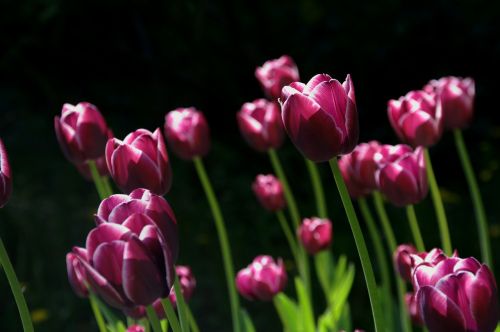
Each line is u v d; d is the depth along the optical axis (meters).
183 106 7.57
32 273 6.24
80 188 7.79
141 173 2.10
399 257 2.68
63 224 7.07
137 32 7.08
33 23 6.70
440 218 2.94
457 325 1.64
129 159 2.10
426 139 2.82
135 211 1.71
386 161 2.64
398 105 2.86
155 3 6.90
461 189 7.61
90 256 1.64
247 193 7.49
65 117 2.65
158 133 2.15
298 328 3.70
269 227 7.06
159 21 7.09
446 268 1.72
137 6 6.80
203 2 6.93
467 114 3.34
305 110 1.71
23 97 7.61
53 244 6.74
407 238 6.68
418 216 6.94
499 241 6.57
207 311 6.03
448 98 3.31
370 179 3.05
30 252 6.31
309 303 3.71
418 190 2.54
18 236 6.24
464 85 3.30
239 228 7.16
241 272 3.41
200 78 7.47
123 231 1.63
